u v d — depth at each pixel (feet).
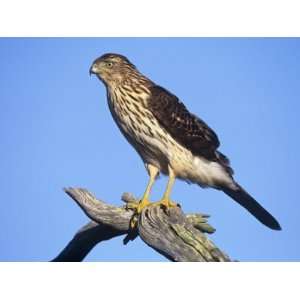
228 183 46.70
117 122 46.47
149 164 46.62
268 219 47.70
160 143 45.06
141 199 42.86
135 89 45.01
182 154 45.32
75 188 42.63
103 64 45.34
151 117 44.80
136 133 45.55
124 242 42.93
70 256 45.42
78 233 44.57
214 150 46.44
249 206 47.93
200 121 46.85
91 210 42.22
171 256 37.04
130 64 46.16
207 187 47.52
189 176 46.29
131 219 41.65
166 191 44.65
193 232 37.70
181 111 45.73
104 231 44.32
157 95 45.16
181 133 45.16
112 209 42.37
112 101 45.91
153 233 38.09
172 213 38.37
